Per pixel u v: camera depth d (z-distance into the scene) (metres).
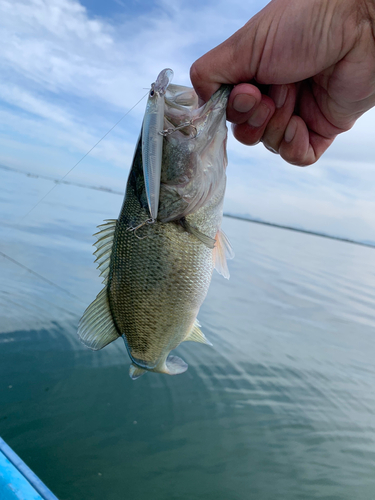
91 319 0.25
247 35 0.21
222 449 0.54
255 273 2.09
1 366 0.63
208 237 0.24
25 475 0.23
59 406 0.56
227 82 0.23
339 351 1.04
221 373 0.76
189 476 0.48
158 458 0.49
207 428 0.58
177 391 0.66
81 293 1.07
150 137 0.21
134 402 0.61
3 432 0.49
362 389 0.80
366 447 0.60
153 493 0.44
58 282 1.13
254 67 0.22
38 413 0.54
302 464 0.54
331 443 0.59
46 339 0.75
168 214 0.23
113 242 0.25
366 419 0.68
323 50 0.21
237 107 0.23
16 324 0.79
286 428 0.61
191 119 0.23
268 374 0.80
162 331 0.24
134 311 0.24
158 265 0.24
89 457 0.47
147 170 0.21
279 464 0.53
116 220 0.26
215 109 0.23
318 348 1.03
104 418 0.55
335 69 0.23
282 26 0.20
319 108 0.27
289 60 0.21
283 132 0.27
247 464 0.52
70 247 1.74
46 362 0.67
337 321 1.39
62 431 0.51
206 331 0.98
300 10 0.20
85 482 0.44
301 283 2.09
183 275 0.24
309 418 0.65
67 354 0.71
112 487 0.44
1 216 2.22
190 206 0.24
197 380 0.72
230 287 1.61
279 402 0.69
